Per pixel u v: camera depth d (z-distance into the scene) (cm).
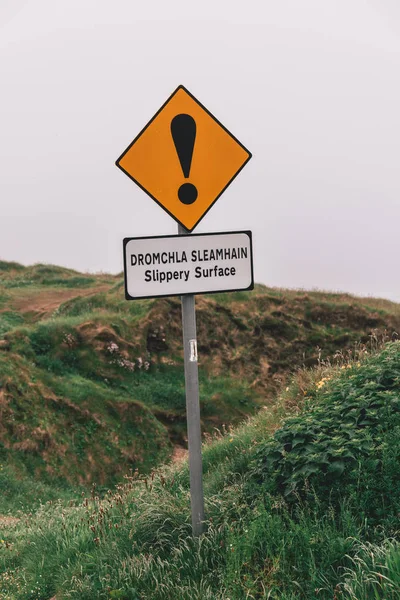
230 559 467
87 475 1970
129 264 536
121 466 2086
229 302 3238
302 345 3116
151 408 2470
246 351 3025
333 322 3269
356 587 378
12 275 4028
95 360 2545
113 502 753
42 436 1961
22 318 2962
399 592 354
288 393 977
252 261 571
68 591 546
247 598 425
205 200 562
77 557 624
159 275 543
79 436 2086
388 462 480
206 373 2855
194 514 552
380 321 3275
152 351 2806
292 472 530
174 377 2744
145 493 694
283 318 3212
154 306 2962
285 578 431
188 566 507
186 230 562
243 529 501
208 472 835
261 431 880
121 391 2484
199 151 558
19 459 1856
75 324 2669
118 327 2738
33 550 737
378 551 404
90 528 651
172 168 553
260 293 3359
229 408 2653
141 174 546
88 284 3831
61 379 2327
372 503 473
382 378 647
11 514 1396
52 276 4028
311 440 556
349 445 523
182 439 2411
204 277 555
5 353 2272
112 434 2170
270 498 517
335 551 430
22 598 602
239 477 706
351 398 614
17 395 2062
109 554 572
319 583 409
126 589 504
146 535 574
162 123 549
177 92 551
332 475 508
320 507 490
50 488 1770
